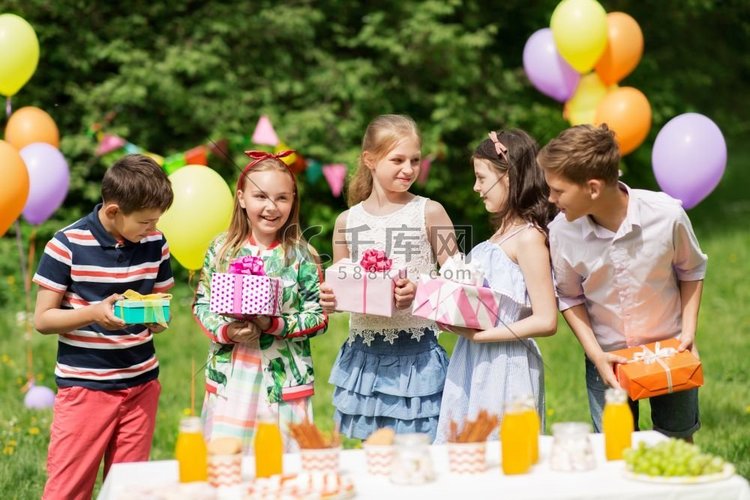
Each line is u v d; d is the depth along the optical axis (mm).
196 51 9781
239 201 3514
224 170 9984
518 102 11414
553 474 2590
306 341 3520
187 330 7949
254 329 3330
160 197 3350
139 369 3508
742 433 5066
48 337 7668
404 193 3736
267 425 2621
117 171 3355
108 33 9867
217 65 10047
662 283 3332
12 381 6348
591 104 6562
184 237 4129
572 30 6176
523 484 2510
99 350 3430
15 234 9484
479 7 11695
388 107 10672
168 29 10133
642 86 12680
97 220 3420
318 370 6531
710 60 14523
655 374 3168
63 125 10016
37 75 9922
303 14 10234
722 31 14875
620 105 5820
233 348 3443
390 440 2674
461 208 11117
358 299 3342
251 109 10047
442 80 10914
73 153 9477
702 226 12750
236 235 3527
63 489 3428
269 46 10438
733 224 12812
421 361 3631
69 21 9891
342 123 10219
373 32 10672
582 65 6309
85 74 9977
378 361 3641
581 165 3014
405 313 3604
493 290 3336
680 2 13102
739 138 19797
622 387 3225
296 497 2379
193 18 10117
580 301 3473
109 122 9766
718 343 7164
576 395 5910
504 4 11898
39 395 5777
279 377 3420
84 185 9602
